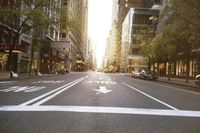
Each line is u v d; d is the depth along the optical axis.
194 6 29.20
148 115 9.76
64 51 100.31
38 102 12.00
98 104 11.95
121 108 11.09
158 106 12.28
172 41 38.88
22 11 35.03
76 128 7.24
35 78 38.91
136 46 108.50
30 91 17.23
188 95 19.75
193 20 30.00
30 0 36.56
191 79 55.03
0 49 38.28
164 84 36.41
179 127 7.91
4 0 38.22
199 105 13.41
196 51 50.16
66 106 11.01
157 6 107.38
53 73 69.00
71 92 17.25
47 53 69.94
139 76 56.00
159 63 78.62
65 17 37.94
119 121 8.41
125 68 118.81
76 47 141.12
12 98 13.27
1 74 34.19
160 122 8.55
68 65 111.31
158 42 45.78
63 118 8.54
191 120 9.13
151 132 7.15
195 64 54.38
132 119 8.85
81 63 157.50
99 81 33.69
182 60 60.75
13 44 36.97
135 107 11.59
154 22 89.00
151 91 21.34
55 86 22.47
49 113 9.35
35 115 8.92
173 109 11.53
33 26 37.16
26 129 6.99
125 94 17.44
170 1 31.25
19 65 51.12
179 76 62.47
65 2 95.31
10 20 40.44
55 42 68.56
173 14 31.88
